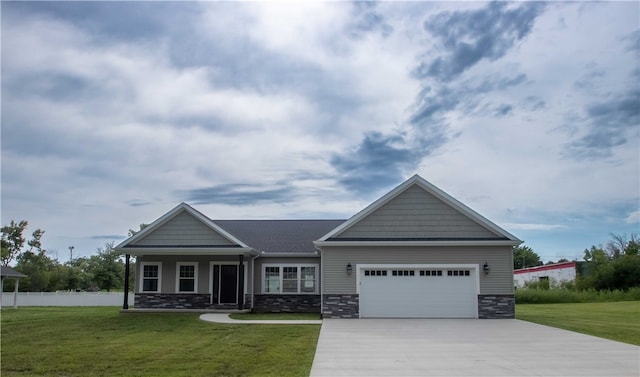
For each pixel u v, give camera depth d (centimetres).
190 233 2538
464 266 2244
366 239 2284
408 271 2266
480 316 2211
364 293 2255
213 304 2588
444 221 2294
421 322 2047
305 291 2670
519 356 1270
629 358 1245
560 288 4403
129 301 3541
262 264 2688
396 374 1067
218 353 1304
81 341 1523
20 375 1062
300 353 1304
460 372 1086
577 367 1138
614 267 4262
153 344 1457
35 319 2172
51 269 5244
